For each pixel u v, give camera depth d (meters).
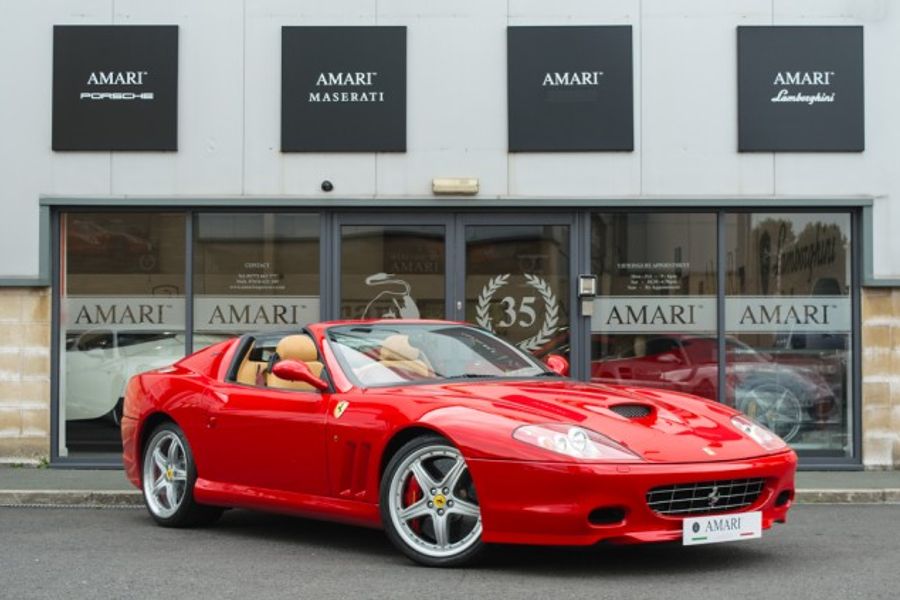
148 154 11.42
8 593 5.62
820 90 11.34
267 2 11.48
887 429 11.31
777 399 11.45
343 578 5.92
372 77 11.41
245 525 7.98
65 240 11.48
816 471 11.23
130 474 8.23
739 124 11.34
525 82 11.39
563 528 5.66
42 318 11.38
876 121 11.34
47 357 11.38
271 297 11.50
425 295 11.49
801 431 11.45
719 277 11.45
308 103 11.41
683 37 11.41
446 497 6.08
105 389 11.47
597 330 11.48
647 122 11.41
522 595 5.43
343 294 11.48
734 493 5.99
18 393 11.38
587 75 11.40
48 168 11.40
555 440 5.73
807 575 5.97
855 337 11.38
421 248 11.49
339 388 6.78
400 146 11.38
